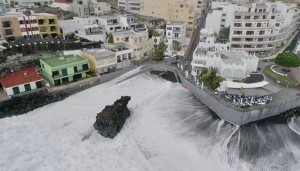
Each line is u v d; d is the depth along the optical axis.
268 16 80.44
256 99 52.84
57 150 42.62
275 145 44.84
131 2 124.00
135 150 42.91
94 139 45.50
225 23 92.81
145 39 80.69
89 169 38.84
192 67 67.12
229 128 49.41
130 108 54.91
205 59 64.94
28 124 49.47
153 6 115.25
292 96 55.06
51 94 57.41
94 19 92.00
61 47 72.25
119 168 39.03
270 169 39.66
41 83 58.34
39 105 55.88
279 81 60.44
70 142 44.47
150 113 53.53
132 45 77.12
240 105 51.00
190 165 40.06
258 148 44.09
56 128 48.22
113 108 49.25
